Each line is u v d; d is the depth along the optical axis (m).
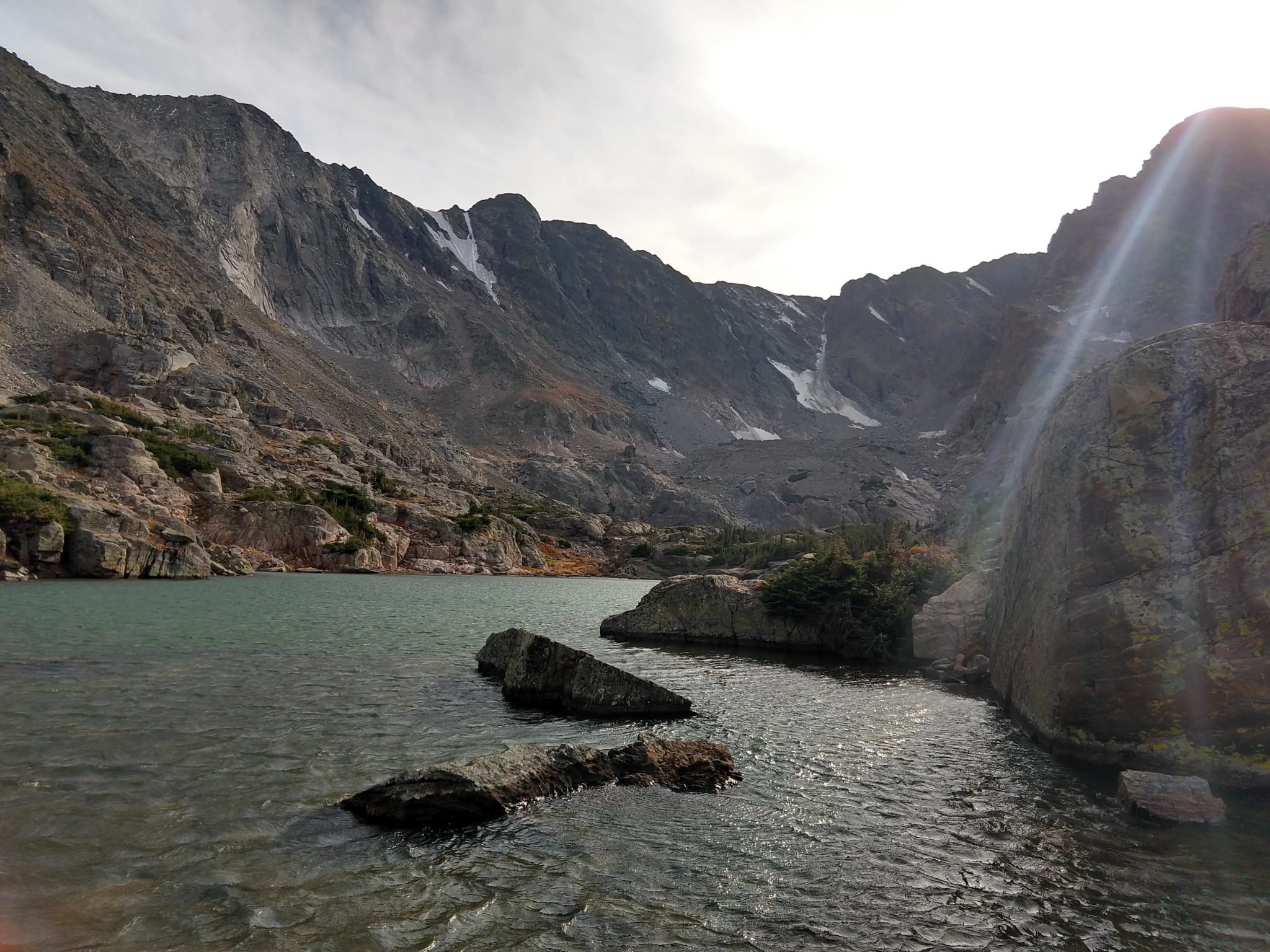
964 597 33.44
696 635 41.09
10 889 8.78
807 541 97.38
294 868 9.93
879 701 24.50
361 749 15.80
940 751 17.67
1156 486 15.72
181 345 197.75
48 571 63.72
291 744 15.84
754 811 13.25
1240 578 14.34
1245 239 21.75
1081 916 9.34
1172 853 11.34
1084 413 17.95
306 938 8.10
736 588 41.84
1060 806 13.54
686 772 15.08
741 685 27.45
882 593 38.91
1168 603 15.05
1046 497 19.36
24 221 198.50
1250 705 13.81
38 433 96.12
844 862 10.95
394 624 41.94
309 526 108.81
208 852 10.22
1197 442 15.53
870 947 8.47
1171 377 16.09
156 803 11.93
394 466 197.12
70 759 13.88
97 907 8.48
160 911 8.50
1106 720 15.53
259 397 190.88
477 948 8.13
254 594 58.38
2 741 14.80
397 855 10.56
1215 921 9.24
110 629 32.50
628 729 19.39
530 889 9.71
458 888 9.62
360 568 111.31
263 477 124.75
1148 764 14.80
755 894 9.81
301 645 30.92
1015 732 19.86
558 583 127.38
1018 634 21.48
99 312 191.62
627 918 9.03
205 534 100.50
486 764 13.32
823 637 39.22
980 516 52.84
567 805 13.18
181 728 16.52
